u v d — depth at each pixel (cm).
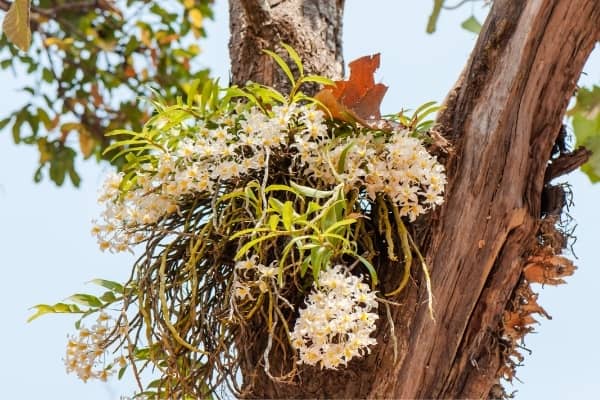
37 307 266
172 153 259
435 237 255
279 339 251
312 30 287
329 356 243
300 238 244
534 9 256
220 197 258
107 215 262
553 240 260
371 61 262
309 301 250
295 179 257
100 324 262
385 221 254
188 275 259
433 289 254
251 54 286
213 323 258
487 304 256
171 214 263
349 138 258
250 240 254
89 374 262
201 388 258
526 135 258
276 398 256
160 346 261
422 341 253
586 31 256
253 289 253
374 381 253
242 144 256
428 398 253
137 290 260
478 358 255
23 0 282
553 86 258
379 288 255
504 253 257
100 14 516
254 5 282
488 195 256
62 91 512
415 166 253
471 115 260
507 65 258
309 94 279
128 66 517
